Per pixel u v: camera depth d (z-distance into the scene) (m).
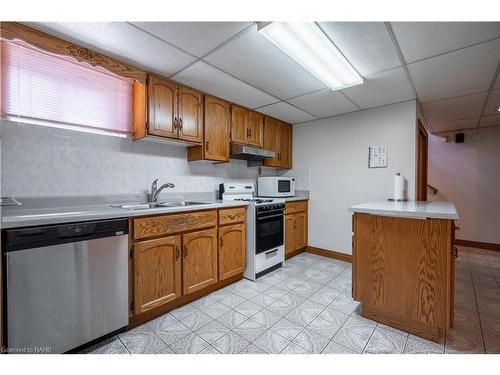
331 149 3.53
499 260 3.43
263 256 2.83
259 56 1.93
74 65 1.91
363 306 1.95
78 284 1.49
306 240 3.77
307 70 2.14
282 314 1.99
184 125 2.45
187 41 1.73
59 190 1.92
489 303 2.19
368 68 2.11
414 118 2.82
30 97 1.73
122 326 1.68
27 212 1.67
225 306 2.12
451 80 2.33
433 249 1.65
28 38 1.57
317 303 2.17
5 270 1.26
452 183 4.35
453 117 3.53
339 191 3.45
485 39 1.68
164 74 2.23
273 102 2.96
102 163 2.16
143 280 1.83
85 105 1.99
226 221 2.51
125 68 2.02
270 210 2.93
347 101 2.91
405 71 2.16
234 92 2.65
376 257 1.86
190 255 2.16
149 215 1.87
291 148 3.96
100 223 1.58
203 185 3.02
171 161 2.68
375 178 3.12
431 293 1.65
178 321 1.89
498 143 3.96
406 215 1.67
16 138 1.73
